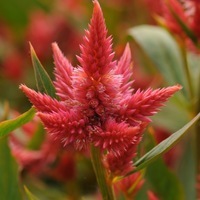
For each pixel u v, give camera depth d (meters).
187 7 0.64
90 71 0.46
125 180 0.53
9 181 0.60
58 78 0.47
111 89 0.46
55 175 0.73
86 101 0.46
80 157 0.73
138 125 0.46
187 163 0.70
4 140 0.60
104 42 0.45
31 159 0.71
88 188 0.82
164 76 0.74
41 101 0.46
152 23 0.95
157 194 0.64
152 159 0.48
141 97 0.46
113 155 0.48
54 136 0.45
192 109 0.72
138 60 0.93
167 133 0.76
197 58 0.75
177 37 0.67
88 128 0.45
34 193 0.79
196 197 0.69
